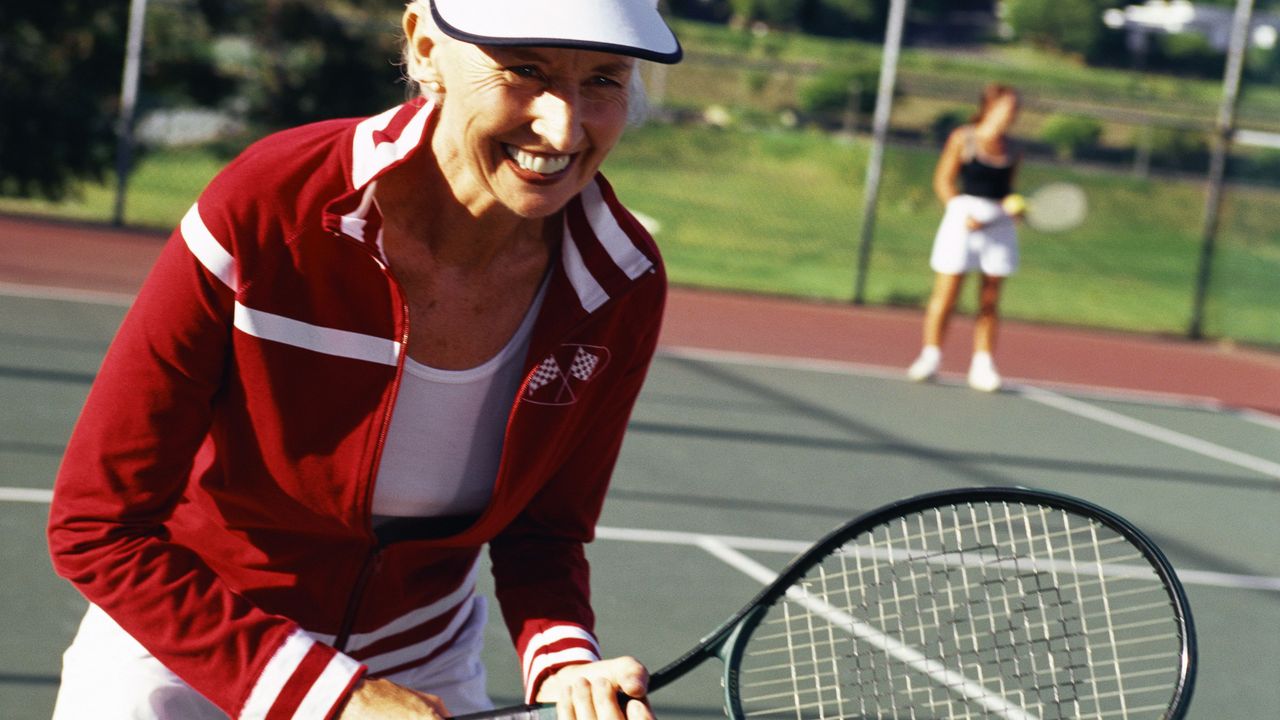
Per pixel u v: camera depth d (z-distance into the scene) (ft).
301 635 5.44
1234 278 61.82
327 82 46.14
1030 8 106.22
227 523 5.86
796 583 6.32
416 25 5.32
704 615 13.88
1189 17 93.66
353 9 46.65
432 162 5.32
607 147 5.13
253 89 45.88
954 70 101.81
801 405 25.41
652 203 61.77
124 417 5.28
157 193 48.34
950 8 108.88
